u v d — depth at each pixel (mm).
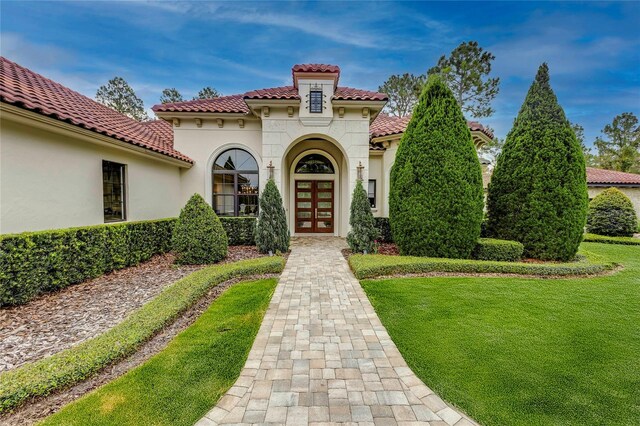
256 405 2609
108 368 3057
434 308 4766
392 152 12172
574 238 7703
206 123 11422
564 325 4156
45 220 5715
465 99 21109
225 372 3072
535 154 7918
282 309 4820
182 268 7148
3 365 3072
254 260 7359
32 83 7266
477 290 5609
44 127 5461
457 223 7582
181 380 2922
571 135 7746
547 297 5254
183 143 11352
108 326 4047
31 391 2490
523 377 2967
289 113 10125
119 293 5352
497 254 7656
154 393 2719
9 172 5039
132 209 8383
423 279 6336
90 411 2473
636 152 31672
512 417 2434
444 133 7695
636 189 18734
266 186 9047
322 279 6520
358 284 6117
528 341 3697
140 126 11672
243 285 6078
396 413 2516
